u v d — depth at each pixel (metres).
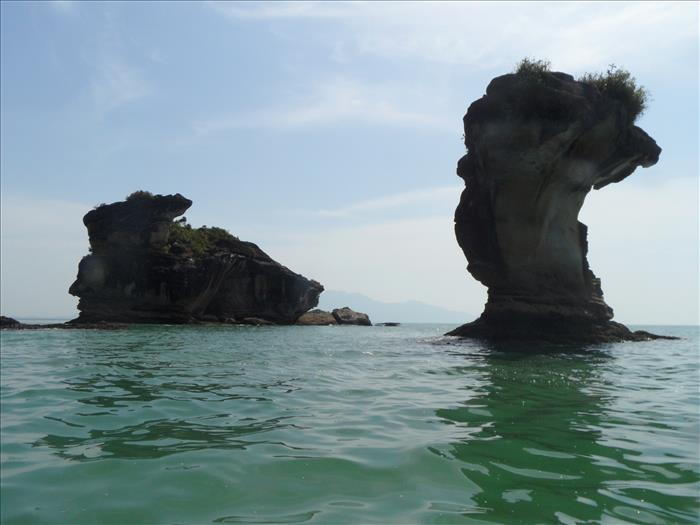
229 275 52.38
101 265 47.53
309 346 20.27
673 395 8.80
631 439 5.80
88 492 4.02
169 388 9.13
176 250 49.97
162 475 4.42
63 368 12.06
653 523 3.58
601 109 21.77
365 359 14.69
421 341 22.45
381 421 6.56
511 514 3.69
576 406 7.75
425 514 3.66
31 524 3.46
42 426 6.22
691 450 5.38
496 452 5.21
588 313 22.00
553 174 21.59
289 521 3.51
